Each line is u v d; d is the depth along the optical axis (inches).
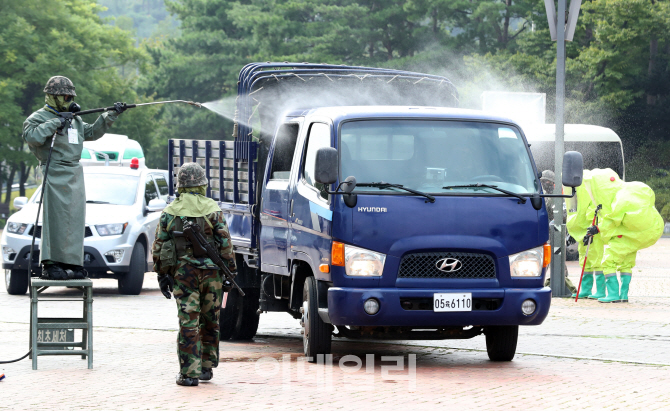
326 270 783.7
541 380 747.4
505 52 4505.4
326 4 5364.2
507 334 837.8
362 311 764.0
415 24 5275.6
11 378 743.7
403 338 832.3
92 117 4530.0
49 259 794.2
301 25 5408.5
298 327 1168.2
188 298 708.7
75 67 4554.6
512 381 741.3
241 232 985.5
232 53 5575.8
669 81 4645.7
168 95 5728.3
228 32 5969.5
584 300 1428.4
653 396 678.5
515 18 5172.2
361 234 772.6
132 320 1175.6
